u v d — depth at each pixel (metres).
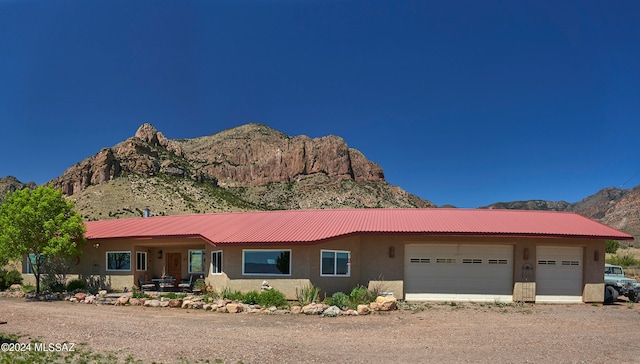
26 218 21.97
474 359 9.67
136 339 11.43
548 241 20.73
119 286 24.72
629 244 72.00
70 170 152.00
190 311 17.02
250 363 9.19
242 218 25.19
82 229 23.44
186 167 168.88
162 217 28.95
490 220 22.22
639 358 9.91
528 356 9.96
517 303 20.11
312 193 184.00
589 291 20.69
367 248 21.05
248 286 20.31
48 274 26.05
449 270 20.88
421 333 12.59
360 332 12.69
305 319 15.04
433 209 25.45
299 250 19.81
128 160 148.00
